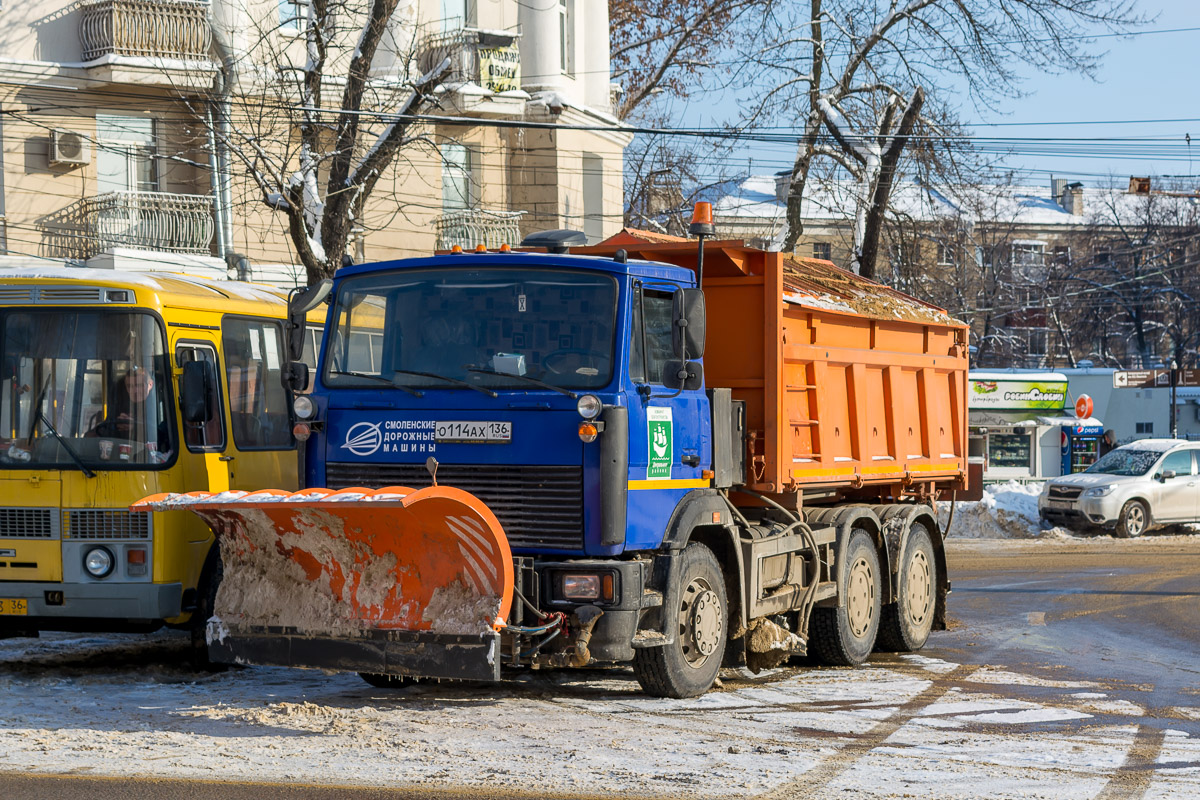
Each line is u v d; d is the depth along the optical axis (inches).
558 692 370.9
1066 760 290.7
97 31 973.2
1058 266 2775.6
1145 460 1098.7
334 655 322.3
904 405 489.1
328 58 1062.4
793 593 406.3
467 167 1210.0
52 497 392.8
